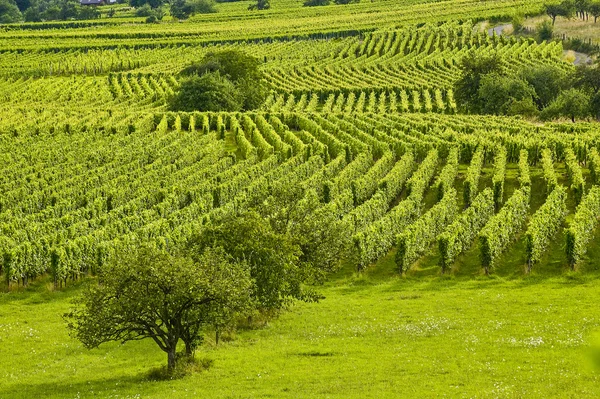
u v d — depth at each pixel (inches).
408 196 4264.3
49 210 4281.5
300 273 2751.0
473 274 3378.4
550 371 1883.6
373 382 1914.4
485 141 5428.2
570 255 3289.9
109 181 4864.7
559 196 4005.9
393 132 6181.1
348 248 3228.3
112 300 2084.2
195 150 6008.9
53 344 2596.0
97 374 2239.2
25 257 3373.5
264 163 5344.5
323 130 6422.2
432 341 2347.4
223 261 2245.3
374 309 2864.2
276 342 2472.9
